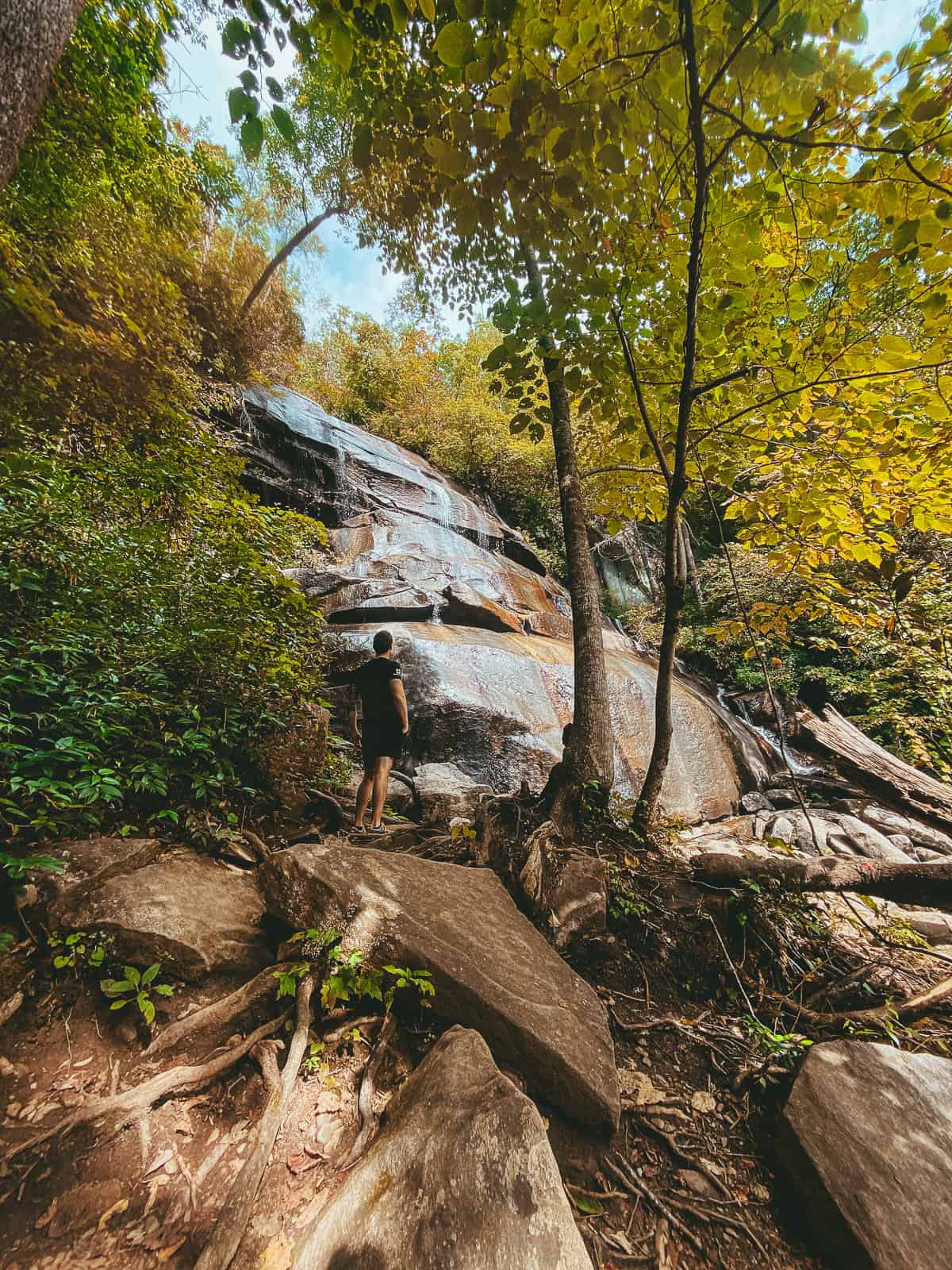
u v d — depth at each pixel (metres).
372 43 1.58
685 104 1.58
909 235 1.65
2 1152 1.23
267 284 9.34
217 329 8.14
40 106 1.30
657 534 14.10
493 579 9.88
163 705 2.76
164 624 3.19
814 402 2.55
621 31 1.42
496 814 3.00
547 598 10.91
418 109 1.57
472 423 15.27
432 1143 1.26
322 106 5.49
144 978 1.65
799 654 9.28
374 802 3.53
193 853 2.42
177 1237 1.15
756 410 2.53
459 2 1.20
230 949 1.90
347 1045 1.69
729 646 9.85
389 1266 1.03
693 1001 2.19
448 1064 1.48
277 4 1.30
